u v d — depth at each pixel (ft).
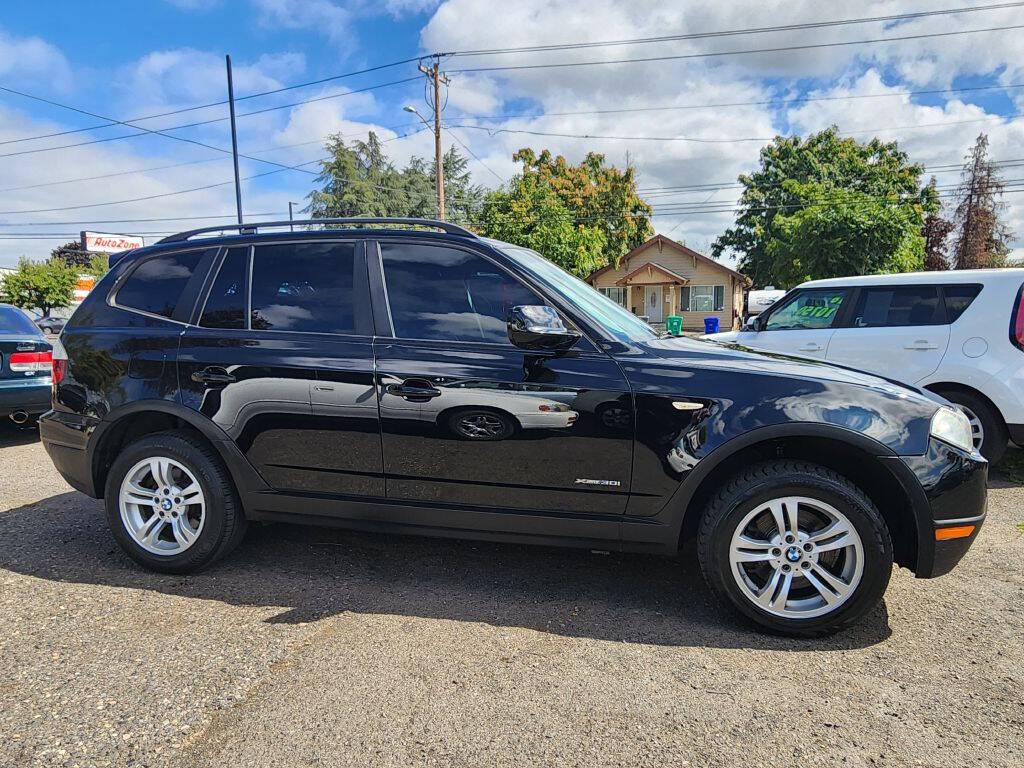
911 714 7.20
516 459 9.38
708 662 8.27
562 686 7.72
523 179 103.55
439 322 9.95
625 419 9.02
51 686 7.66
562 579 10.82
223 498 10.57
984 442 17.06
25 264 140.26
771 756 6.52
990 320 16.88
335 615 9.53
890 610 9.71
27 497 15.34
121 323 11.23
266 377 10.14
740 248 135.44
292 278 10.64
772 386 8.80
